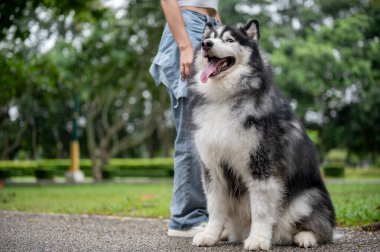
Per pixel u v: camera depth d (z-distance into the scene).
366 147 27.53
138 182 20.77
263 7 22.70
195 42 4.80
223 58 4.01
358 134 25.97
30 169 29.09
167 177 27.28
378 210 5.92
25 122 24.56
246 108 3.79
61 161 31.70
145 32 21.70
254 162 3.78
